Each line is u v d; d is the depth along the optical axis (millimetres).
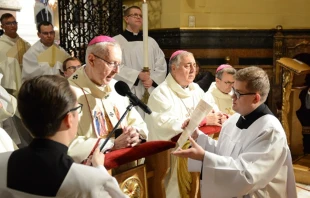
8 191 1414
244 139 2357
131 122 2785
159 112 3303
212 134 3143
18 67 5422
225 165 2252
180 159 3176
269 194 2357
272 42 6004
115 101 2736
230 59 5957
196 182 3178
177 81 3432
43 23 5098
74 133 1557
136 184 2303
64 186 1407
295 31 5969
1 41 5602
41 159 1428
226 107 3801
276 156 2230
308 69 5000
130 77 4707
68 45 5363
